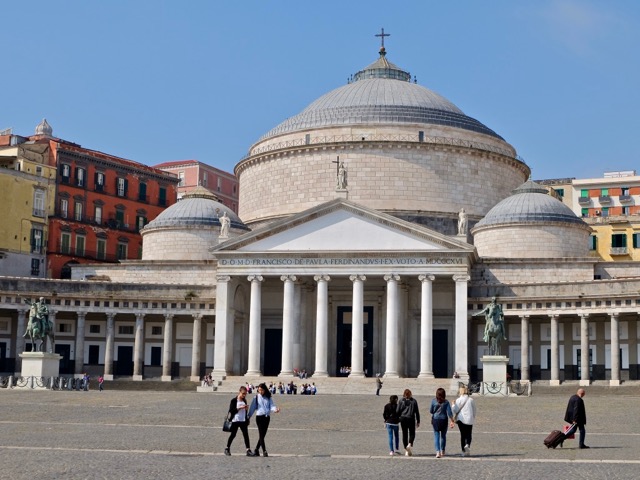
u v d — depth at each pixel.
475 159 122.38
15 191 130.00
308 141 123.44
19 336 106.75
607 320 105.38
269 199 124.94
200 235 122.56
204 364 113.38
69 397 76.88
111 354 110.25
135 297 110.94
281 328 113.12
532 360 108.44
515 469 36.88
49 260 134.00
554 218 115.81
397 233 104.62
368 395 90.56
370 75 137.12
